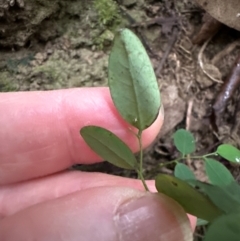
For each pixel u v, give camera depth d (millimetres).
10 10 67
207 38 74
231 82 70
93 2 73
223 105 70
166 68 73
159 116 57
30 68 71
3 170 63
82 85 71
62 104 59
